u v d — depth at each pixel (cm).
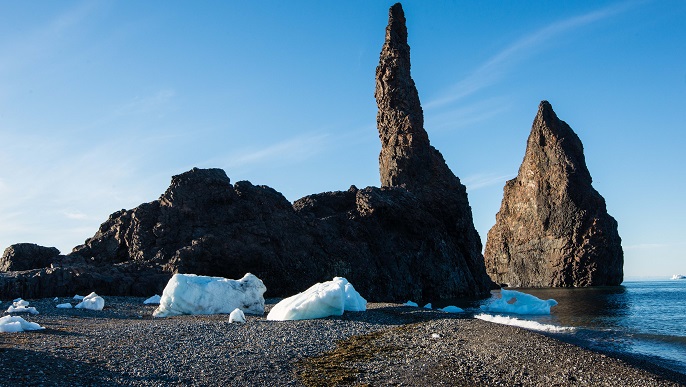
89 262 6353
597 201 13938
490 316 4738
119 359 2075
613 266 13838
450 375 2080
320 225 7806
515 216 16275
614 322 4616
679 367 2573
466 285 9706
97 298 4200
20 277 4844
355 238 8012
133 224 6562
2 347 2156
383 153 11044
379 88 11312
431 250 9069
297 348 2459
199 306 4006
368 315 3703
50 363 1928
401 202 9031
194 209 6725
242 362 2142
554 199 14600
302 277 6850
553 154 14875
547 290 12056
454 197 10344
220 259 6272
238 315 3291
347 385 1898
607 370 2200
